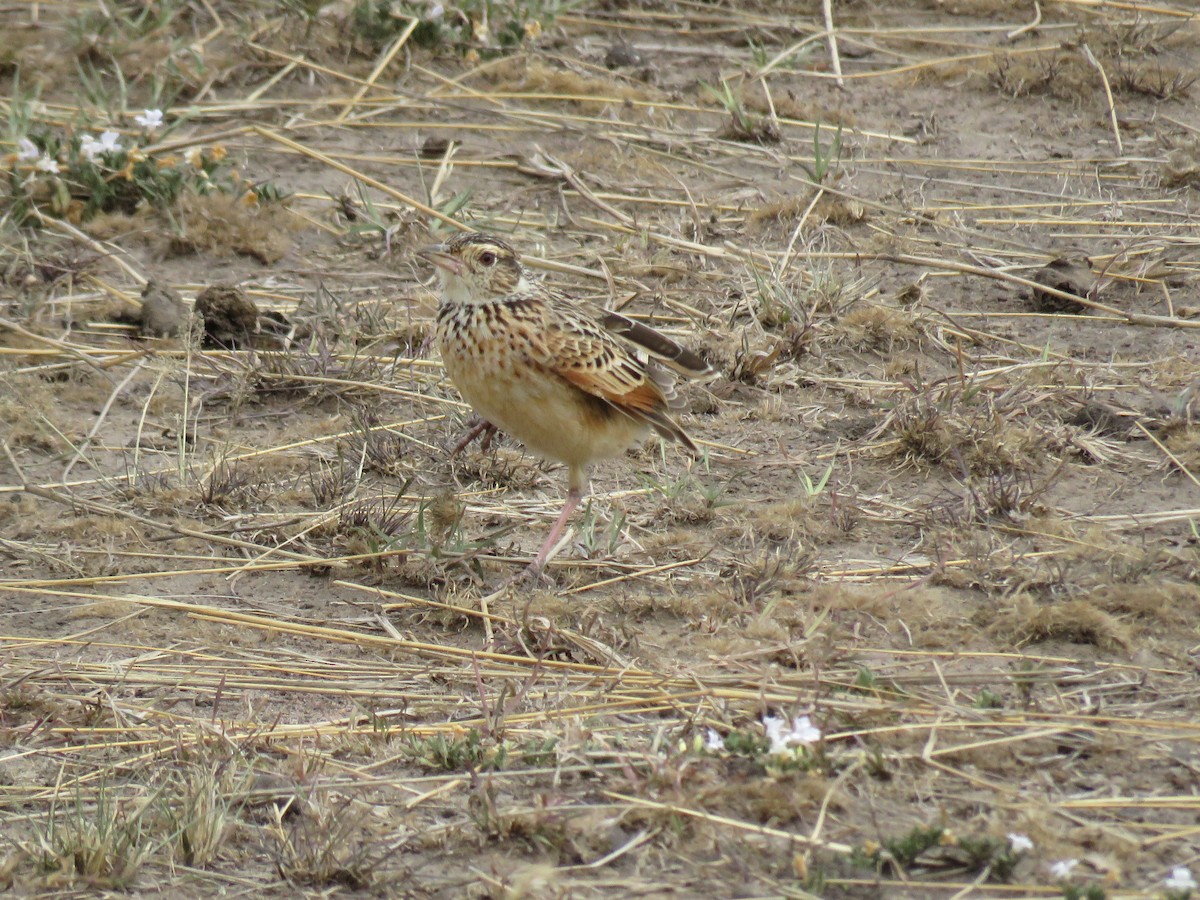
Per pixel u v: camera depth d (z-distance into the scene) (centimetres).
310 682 933
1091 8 2128
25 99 1767
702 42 2061
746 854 755
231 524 1119
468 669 944
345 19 1994
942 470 1183
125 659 959
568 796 807
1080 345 1379
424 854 770
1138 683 898
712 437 1250
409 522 1120
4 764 850
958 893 723
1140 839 755
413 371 1335
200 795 783
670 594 1021
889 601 994
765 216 1619
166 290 1426
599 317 1177
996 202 1658
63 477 1183
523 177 1714
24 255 1509
